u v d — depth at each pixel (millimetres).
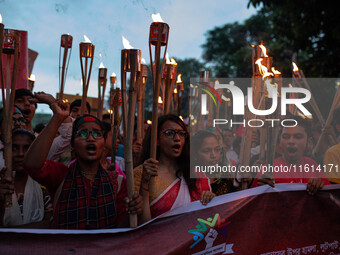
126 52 1832
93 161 2018
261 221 2195
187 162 2318
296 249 2248
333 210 2324
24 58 3121
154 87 1857
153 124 1887
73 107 3664
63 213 1925
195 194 2293
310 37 11102
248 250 2148
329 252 2303
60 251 1816
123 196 2111
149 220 1989
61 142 2688
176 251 1962
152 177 1914
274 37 13570
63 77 2611
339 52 10914
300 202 2295
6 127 1799
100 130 2033
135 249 1907
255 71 2248
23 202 2152
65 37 2584
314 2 10234
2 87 1805
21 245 1786
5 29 1827
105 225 1966
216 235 2082
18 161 2133
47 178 1963
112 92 2893
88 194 1991
